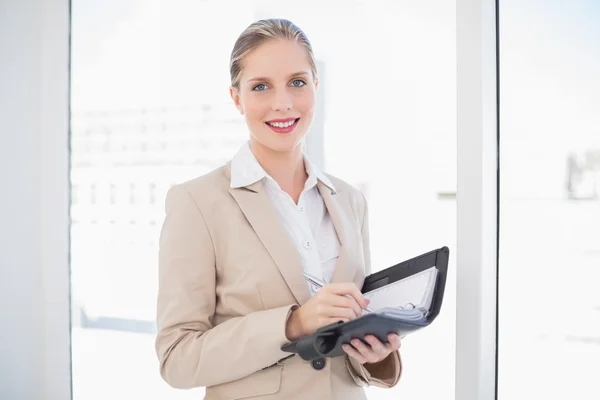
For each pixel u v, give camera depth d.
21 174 1.51
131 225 1.63
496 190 1.23
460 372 1.21
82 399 1.59
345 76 1.55
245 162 1.06
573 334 1.21
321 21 1.54
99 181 1.62
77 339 1.58
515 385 1.25
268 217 1.02
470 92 1.20
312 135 1.59
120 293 1.64
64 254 1.51
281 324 0.90
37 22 1.51
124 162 1.63
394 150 1.54
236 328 0.94
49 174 1.52
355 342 0.85
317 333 0.83
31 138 1.52
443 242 1.51
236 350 0.92
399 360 1.08
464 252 1.20
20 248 1.52
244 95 1.01
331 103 1.57
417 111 1.50
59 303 1.51
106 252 1.63
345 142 1.57
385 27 1.50
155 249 1.62
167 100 1.61
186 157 1.60
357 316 0.88
